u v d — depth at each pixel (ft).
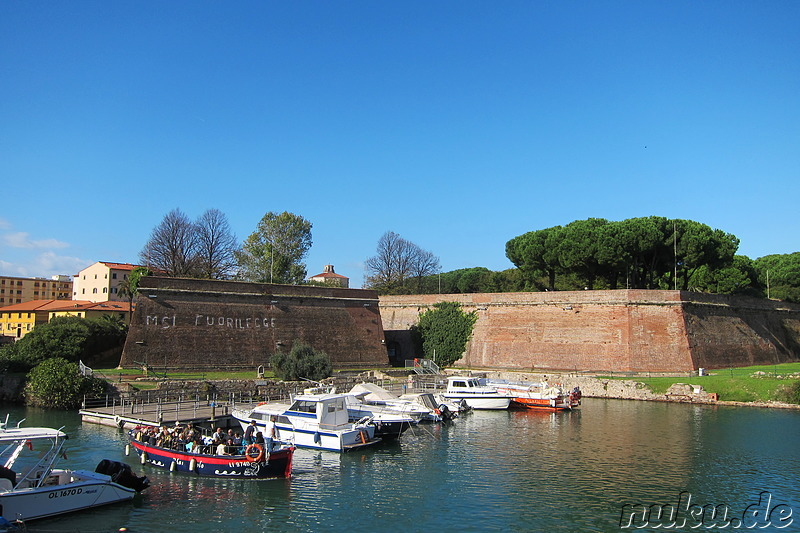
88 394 148.97
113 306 286.25
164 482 95.66
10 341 262.26
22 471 84.07
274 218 318.65
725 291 257.34
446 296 260.62
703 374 203.10
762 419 154.51
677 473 104.37
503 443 127.95
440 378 213.66
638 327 213.05
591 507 87.45
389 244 371.35
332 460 112.37
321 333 218.79
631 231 237.25
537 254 265.13
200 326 188.96
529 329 233.96
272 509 84.79
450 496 91.76
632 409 173.47
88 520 79.10
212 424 129.39
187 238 268.62
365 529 78.33
